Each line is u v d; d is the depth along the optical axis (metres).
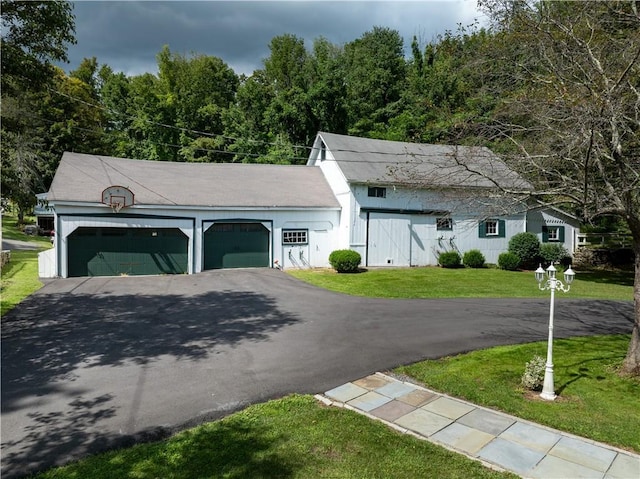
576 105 6.14
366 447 4.51
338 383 6.42
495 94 8.59
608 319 11.02
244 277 17.25
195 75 41.06
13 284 14.65
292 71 42.22
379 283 16.16
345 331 9.41
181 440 4.60
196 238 18.44
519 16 7.23
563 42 6.92
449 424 5.13
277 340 8.66
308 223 20.55
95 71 42.47
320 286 15.52
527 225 23.36
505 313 11.51
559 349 8.22
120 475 3.93
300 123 35.66
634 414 5.46
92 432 4.80
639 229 6.83
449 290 14.96
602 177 7.05
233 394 5.94
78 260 16.78
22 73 8.60
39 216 36.47
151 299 12.73
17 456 4.27
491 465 4.25
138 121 36.56
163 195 18.45
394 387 6.30
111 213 16.97
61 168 18.73
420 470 4.11
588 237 25.17
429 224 21.62
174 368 6.96
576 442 4.75
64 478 3.88
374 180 19.84
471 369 7.04
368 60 39.44
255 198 20.00
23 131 20.67
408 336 9.05
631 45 6.73
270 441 4.59
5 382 6.30
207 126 38.69
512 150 8.85
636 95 6.83
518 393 6.11
